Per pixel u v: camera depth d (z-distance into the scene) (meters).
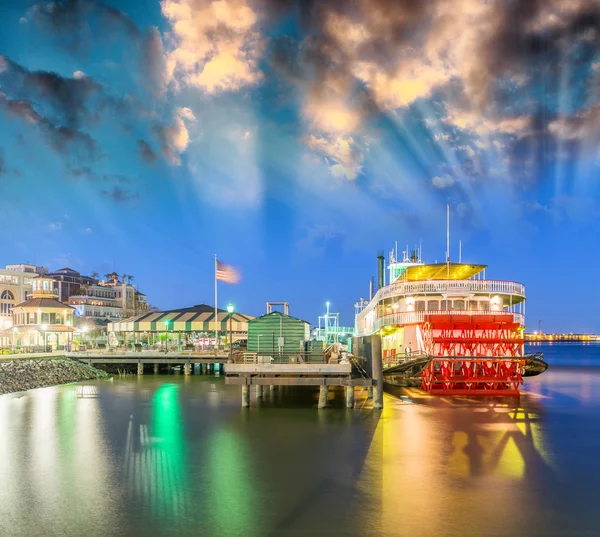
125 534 16.69
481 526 17.14
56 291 93.25
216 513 18.19
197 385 56.00
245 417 34.66
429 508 18.53
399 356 48.69
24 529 17.06
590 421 33.38
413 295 48.59
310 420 33.31
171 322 69.62
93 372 67.38
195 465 23.58
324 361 37.31
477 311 47.28
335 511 18.31
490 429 30.62
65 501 19.30
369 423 32.22
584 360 140.88
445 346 43.19
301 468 23.02
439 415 35.00
